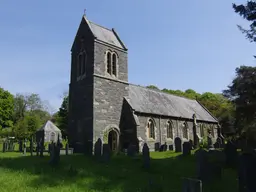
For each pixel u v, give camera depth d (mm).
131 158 17797
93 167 14211
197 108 43844
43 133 42031
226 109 47000
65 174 12141
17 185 9898
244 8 16938
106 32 30312
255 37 17547
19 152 28297
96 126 24797
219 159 16984
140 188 10344
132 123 26828
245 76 25156
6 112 58969
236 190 10234
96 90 25703
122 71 29234
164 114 31766
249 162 8664
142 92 33938
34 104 70688
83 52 27875
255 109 23641
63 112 56938
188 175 12977
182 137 34906
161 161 17125
